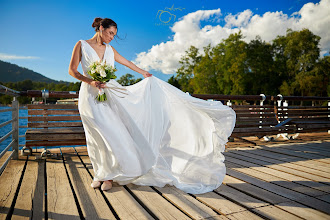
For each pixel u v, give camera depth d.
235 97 5.05
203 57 43.44
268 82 38.22
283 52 39.41
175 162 2.58
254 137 5.84
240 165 3.32
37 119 3.55
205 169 2.48
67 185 2.41
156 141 2.53
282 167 3.20
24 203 1.95
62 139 3.48
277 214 1.79
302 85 34.94
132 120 2.34
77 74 2.21
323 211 1.83
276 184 2.51
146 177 2.41
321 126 5.36
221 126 2.67
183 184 2.40
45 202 2.00
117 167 2.25
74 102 4.10
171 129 2.67
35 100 3.78
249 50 37.72
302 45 36.16
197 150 2.62
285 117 5.53
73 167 3.12
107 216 1.75
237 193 2.25
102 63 2.22
